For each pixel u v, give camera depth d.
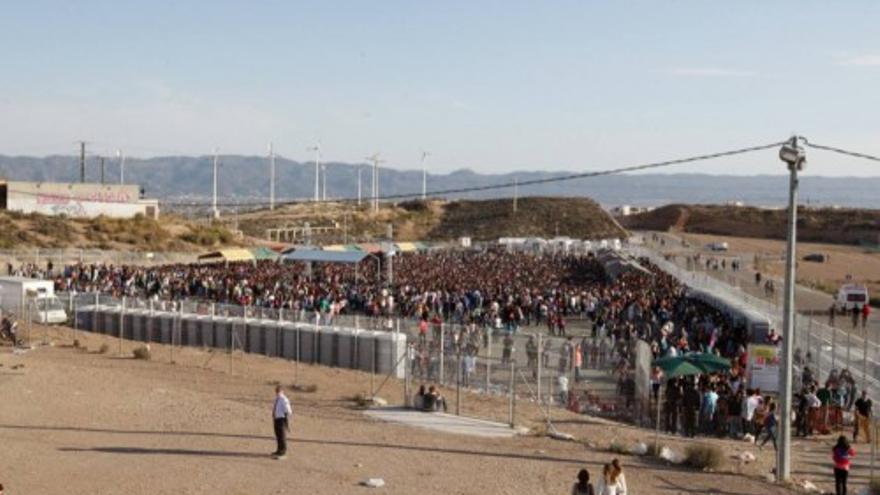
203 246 110.88
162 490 19.14
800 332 39.31
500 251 105.75
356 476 20.55
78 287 59.41
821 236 159.50
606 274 78.25
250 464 21.45
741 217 174.62
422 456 22.59
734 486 20.48
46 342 42.69
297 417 27.14
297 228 138.75
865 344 32.41
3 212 104.94
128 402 28.66
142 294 56.50
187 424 25.83
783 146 22.06
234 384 33.09
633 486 20.06
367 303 48.31
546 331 45.06
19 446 22.67
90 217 111.75
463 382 33.44
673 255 104.38
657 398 28.33
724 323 41.53
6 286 51.09
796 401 30.16
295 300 48.97
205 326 44.12
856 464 24.36
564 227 156.50
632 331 38.25
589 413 29.86
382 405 29.41
